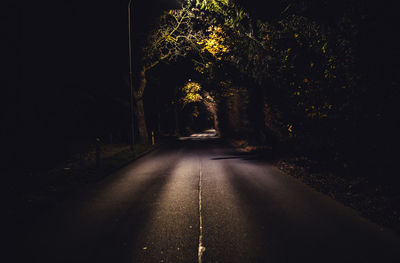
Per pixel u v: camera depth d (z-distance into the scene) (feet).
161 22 79.51
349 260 13.10
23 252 14.67
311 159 39.27
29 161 45.80
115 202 24.04
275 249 14.37
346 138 25.72
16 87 51.06
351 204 21.49
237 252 14.12
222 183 30.78
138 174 38.01
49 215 20.70
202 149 75.87
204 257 13.69
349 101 22.91
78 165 44.55
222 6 30.07
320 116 28.48
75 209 22.11
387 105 20.11
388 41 18.83
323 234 16.08
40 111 55.11
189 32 72.69
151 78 109.19
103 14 69.05
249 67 35.22
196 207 21.94
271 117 51.55
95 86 81.82
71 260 13.75
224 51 47.55
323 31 22.84
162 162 50.08
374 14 18.60
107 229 17.71
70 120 71.36
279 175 34.58
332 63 23.66
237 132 101.86
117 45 76.28
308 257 13.47
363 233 16.08
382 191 22.59
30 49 54.39
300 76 29.66
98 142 42.16
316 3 21.75
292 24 27.12
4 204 23.35
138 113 86.02
